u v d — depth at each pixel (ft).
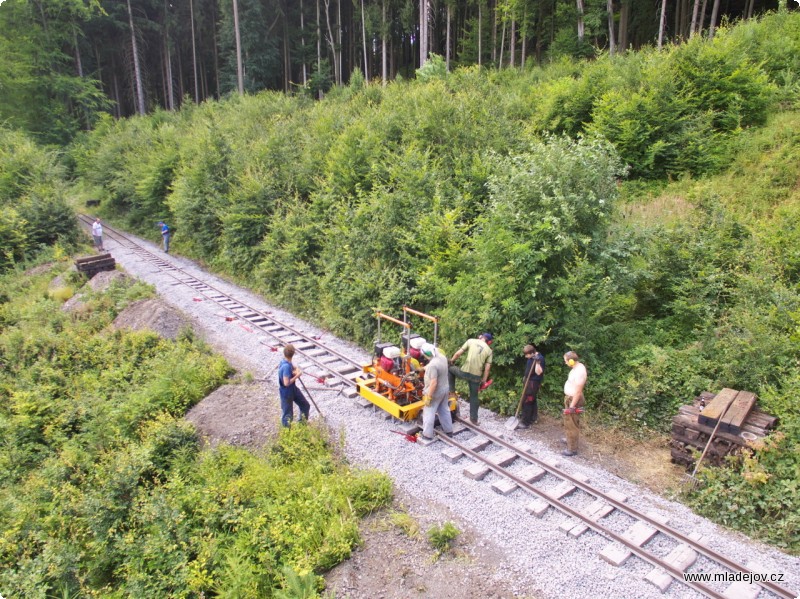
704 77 50.21
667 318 34.35
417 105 58.03
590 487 24.70
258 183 61.26
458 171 45.70
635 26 100.27
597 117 51.65
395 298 41.22
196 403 35.96
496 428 31.07
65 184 90.22
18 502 28.35
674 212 41.68
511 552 20.97
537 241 32.58
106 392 38.47
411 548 21.53
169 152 85.87
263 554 21.58
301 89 109.29
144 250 82.38
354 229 46.62
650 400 29.78
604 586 19.16
